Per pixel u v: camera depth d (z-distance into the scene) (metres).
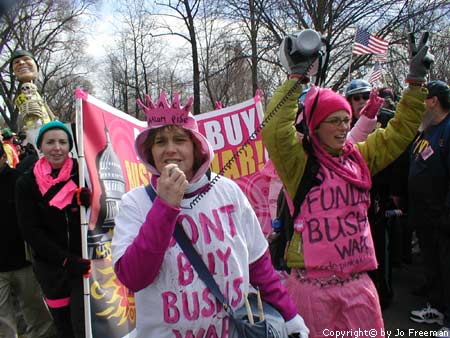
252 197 4.30
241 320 1.64
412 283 5.34
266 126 2.28
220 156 4.45
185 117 1.73
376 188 4.28
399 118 2.49
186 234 1.67
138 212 1.70
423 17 12.51
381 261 4.42
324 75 2.28
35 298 3.75
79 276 2.96
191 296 1.62
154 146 1.76
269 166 3.97
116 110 3.40
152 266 1.52
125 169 3.37
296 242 2.40
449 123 3.76
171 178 1.52
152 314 1.64
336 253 2.30
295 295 2.40
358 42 5.74
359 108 4.47
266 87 16.53
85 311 2.80
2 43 22.75
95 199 2.96
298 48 2.10
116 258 1.61
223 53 16.08
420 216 3.97
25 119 4.05
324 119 2.33
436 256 4.06
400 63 13.33
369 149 2.57
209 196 1.75
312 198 2.35
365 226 2.40
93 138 3.04
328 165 2.35
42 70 33.56
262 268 1.87
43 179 3.09
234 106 4.46
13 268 3.62
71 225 3.06
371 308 2.34
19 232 3.61
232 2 13.58
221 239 1.70
